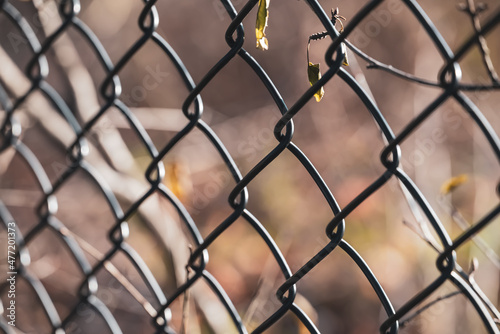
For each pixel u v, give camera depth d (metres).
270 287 2.78
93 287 1.63
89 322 3.38
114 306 3.44
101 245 3.93
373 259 3.74
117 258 3.67
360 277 3.74
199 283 2.62
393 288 3.59
